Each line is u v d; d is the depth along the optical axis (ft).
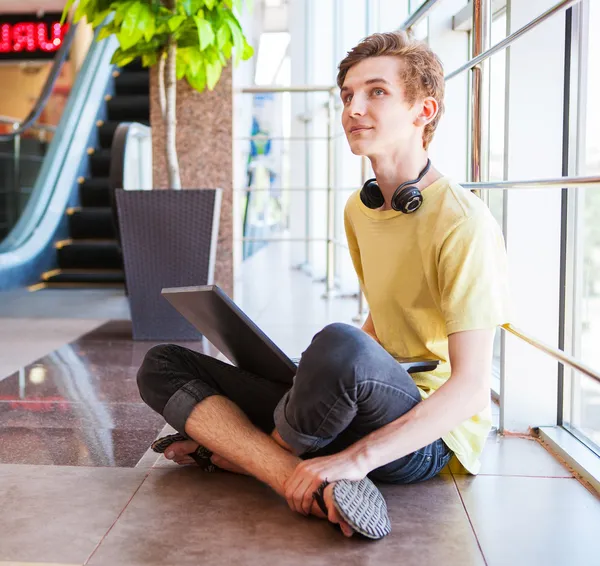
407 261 4.60
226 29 9.86
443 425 4.05
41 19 38.81
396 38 4.45
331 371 3.95
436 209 4.44
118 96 23.63
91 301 15.10
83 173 21.02
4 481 5.03
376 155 4.52
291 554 3.92
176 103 12.87
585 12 5.90
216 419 4.65
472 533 4.20
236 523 4.31
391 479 4.73
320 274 19.25
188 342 10.32
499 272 4.36
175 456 5.16
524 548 4.02
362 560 3.86
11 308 14.03
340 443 4.46
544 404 6.07
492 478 5.07
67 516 4.43
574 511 4.53
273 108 26.61
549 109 5.96
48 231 18.63
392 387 4.09
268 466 4.46
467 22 8.80
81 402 7.22
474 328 4.14
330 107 15.55
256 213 28.66
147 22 9.25
